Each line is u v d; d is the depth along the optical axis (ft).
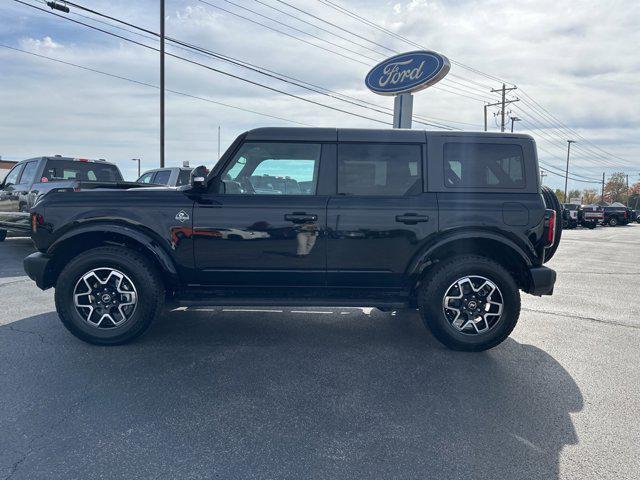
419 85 45.55
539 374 12.20
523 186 13.74
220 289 14.16
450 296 13.67
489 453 8.42
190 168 38.50
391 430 9.18
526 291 14.30
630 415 9.97
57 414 9.59
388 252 13.60
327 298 14.03
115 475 7.60
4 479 7.43
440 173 13.76
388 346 14.29
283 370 12.19
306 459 8.15
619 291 24.07
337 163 13.82
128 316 13.83
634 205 319.47
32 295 19.89
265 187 14.05
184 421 9.40
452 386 11.35
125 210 13.56
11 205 34.32
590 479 7.72
